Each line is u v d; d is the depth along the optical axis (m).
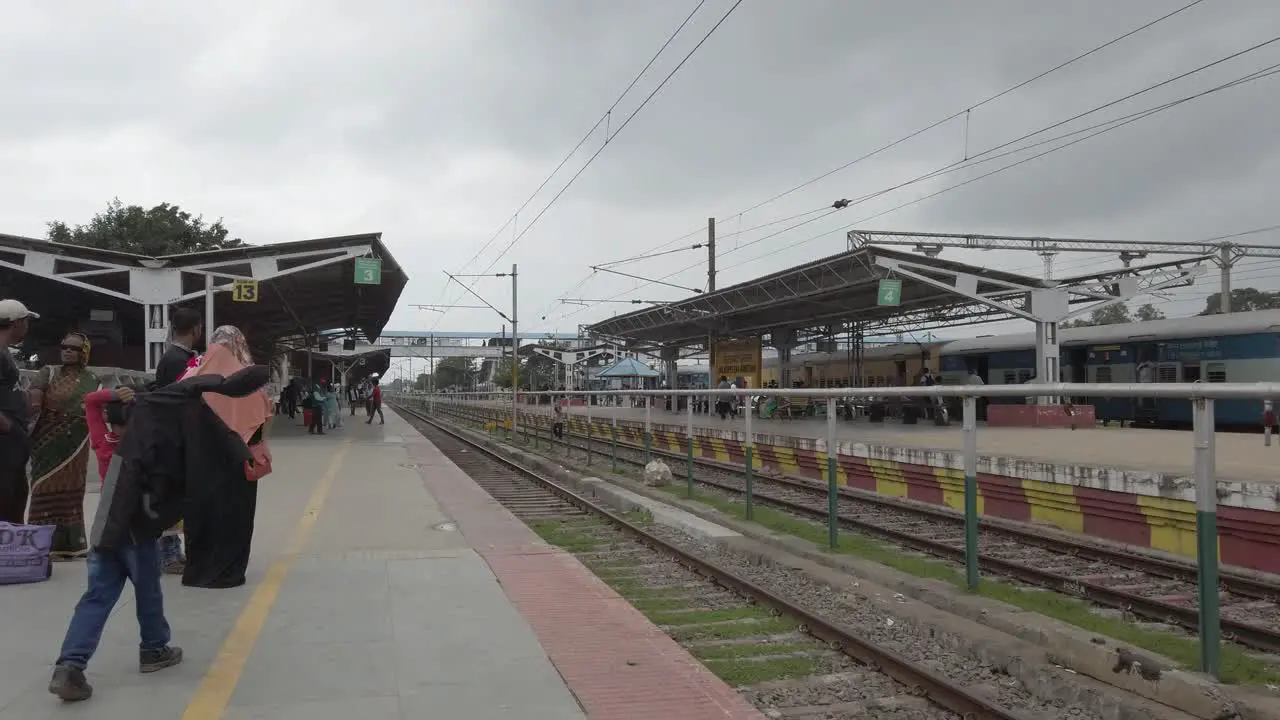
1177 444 15.64
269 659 4.91
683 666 4.95
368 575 7.10
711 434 19.05
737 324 35.62
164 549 6.96
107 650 4.99
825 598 7.02
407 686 4.52
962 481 10.95
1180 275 24.30
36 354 29.86
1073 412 22.83
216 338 6.18
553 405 23.98
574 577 7.12
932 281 22.59
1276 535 7.35
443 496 12.38
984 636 5.56
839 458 14.16
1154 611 6.63
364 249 22.81
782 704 4.74
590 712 4.24
